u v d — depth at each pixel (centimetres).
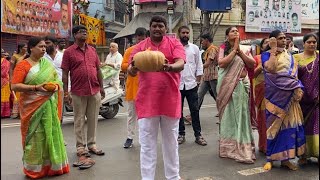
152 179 406
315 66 503
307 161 541
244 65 539
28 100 470
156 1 1852
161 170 502
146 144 402
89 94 545
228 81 543
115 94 895
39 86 465
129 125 621
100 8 2359
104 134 734
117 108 920
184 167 516
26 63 467
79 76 538
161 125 406
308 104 514
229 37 537
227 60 530
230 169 507
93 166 526
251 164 527
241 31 2112
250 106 596
